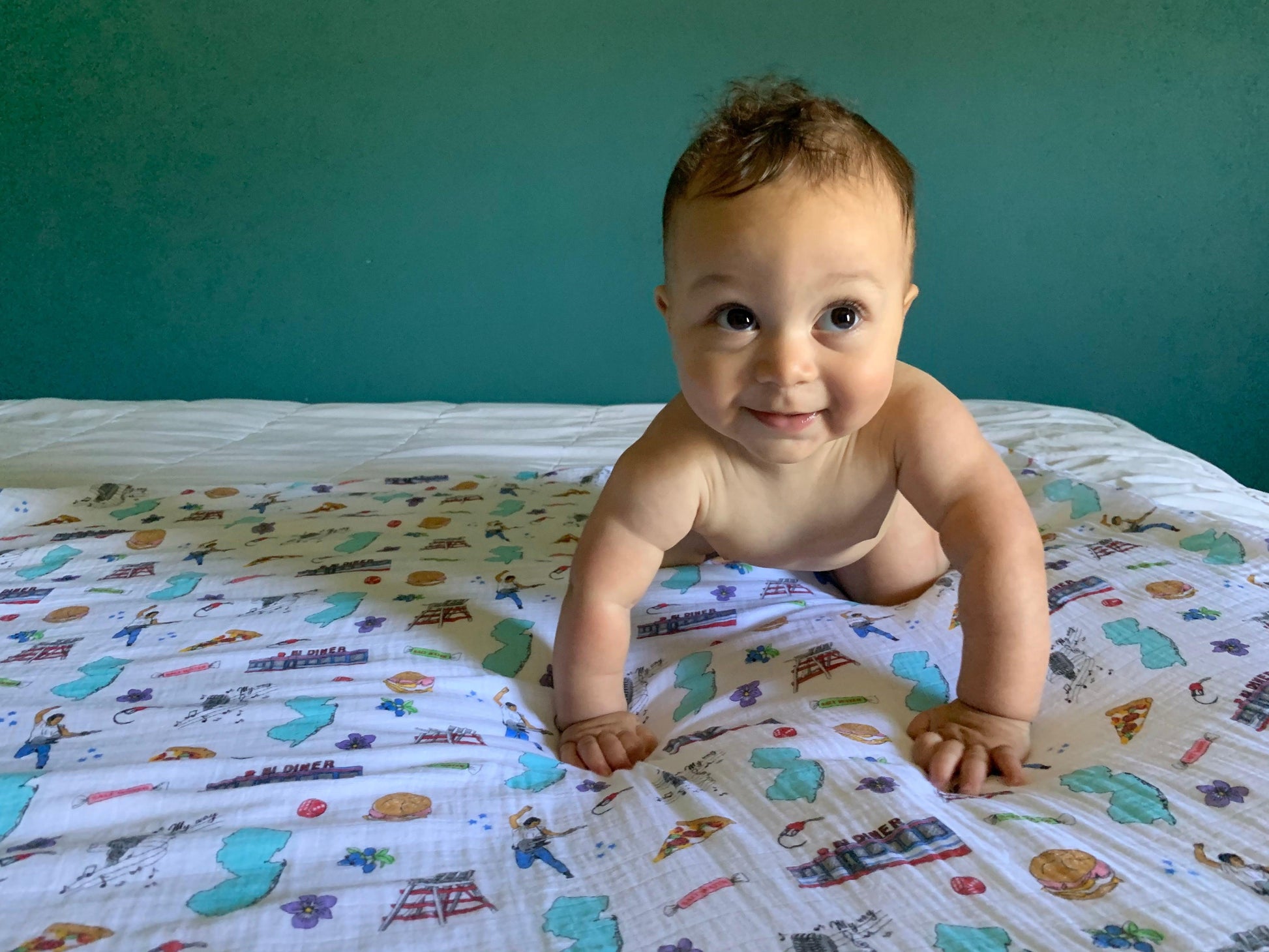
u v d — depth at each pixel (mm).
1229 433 1993
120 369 2119
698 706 787
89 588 963
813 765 633
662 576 999
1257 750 603
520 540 1092
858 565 941
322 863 551
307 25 1877
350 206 1993
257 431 1683
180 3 1870
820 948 457
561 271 2018
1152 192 1861
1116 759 632
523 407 1795
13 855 539
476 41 1870
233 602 924
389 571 985
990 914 474
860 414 653
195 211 2004
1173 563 873
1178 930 454
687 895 507
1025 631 688
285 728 695
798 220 595
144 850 547
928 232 1917
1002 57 1810
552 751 758
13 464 1477
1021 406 1623
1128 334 1954
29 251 2033
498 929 491
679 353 670
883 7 1797
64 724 698
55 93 1927
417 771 646
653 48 1854
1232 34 1758
